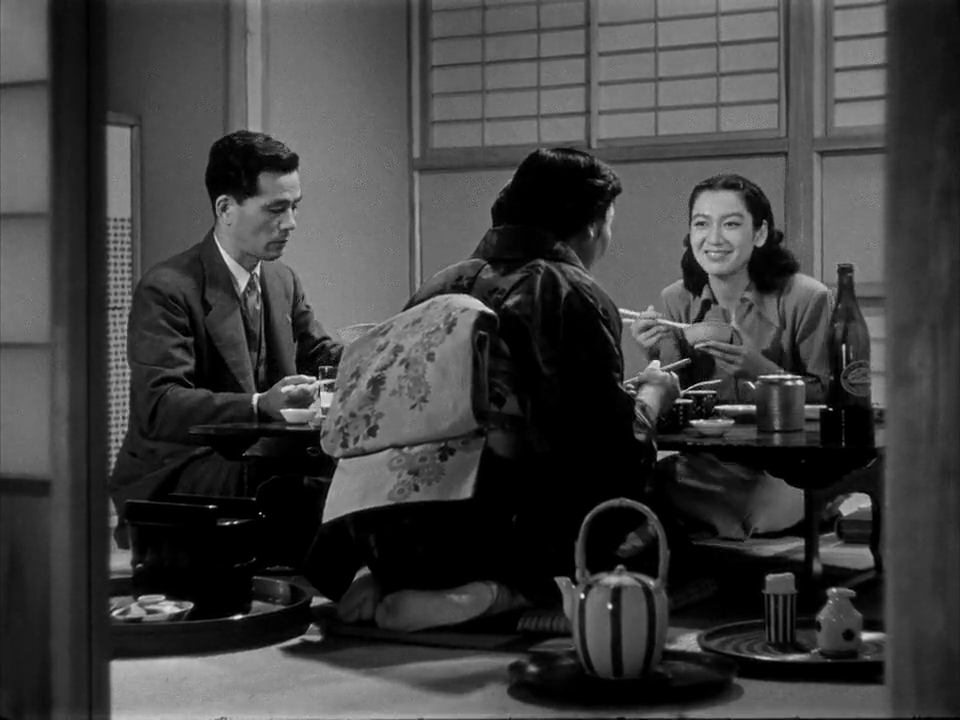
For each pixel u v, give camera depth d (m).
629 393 3.17
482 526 3.08
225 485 4.07
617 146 6.20
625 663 2.47
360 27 6.15
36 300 2.42
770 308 4.27
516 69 6.39
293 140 5.73
